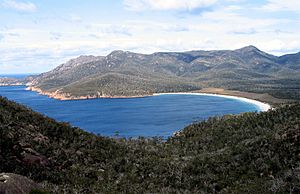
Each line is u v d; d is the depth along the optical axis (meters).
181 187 41.41
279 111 78.56
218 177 42.25
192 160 52.91
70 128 57.69
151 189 39.91
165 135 146.62
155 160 55.97
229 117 101.94
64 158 44.22
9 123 43.19
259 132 65.06
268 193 29.08
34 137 45.12
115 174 45.56
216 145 69.44
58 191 30.80
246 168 42.53
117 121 196.38
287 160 39.72
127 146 65.38
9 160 35.03
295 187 27.73
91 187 37.84
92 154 50.62
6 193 21.88
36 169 36.50
